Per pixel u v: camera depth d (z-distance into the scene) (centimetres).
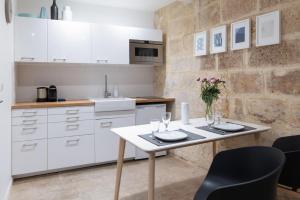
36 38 307
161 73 412
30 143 289
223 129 213
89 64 378
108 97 391
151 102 365
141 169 323
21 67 339
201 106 323
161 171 314
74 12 369
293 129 217
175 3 371
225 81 285
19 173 285
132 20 412
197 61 329
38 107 291
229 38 280
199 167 328
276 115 231
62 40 323
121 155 212
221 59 291
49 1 353
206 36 308
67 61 327
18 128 282
